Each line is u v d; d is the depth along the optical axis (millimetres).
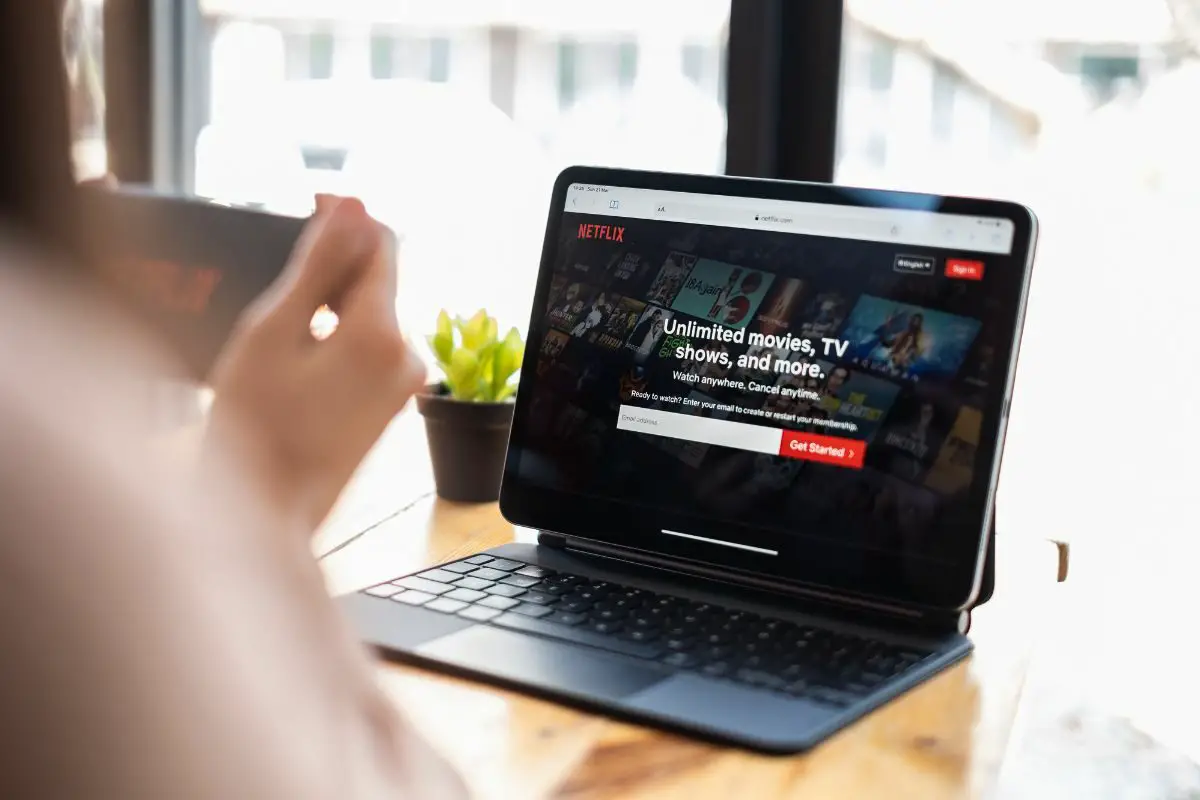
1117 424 2211
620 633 749
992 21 2344
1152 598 2094
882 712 666
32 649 174
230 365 344
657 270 933
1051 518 2043
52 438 182
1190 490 2121
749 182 908
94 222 207
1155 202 2410
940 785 573
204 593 193
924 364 820
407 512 1099
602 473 920
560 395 948
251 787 185
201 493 213
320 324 377
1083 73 2420
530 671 674
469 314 1261
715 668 697
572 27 2830
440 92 2701
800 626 784
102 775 176
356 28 3053
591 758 588
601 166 966
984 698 691
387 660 699
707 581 873
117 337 205
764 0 1465
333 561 933
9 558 174
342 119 2646
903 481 814
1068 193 2438
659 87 2715
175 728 180
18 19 193
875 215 856
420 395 1122
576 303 957
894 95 2086
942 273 826
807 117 1510
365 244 385
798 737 604
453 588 821
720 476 877
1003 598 915
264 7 2477
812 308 867
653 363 918
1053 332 2406
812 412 853
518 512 947
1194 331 2369
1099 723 2006
